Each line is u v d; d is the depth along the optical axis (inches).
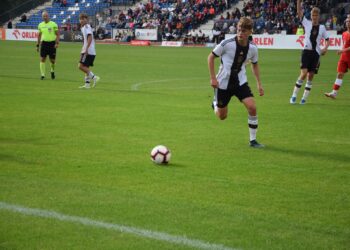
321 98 754.2
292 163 378.9
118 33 2461.9
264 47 2095.2
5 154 386.3
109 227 245.6
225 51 424.2
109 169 350.9
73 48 1977.1
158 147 368.5
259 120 558.3
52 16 2674.7
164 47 2158.0
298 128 515.2
